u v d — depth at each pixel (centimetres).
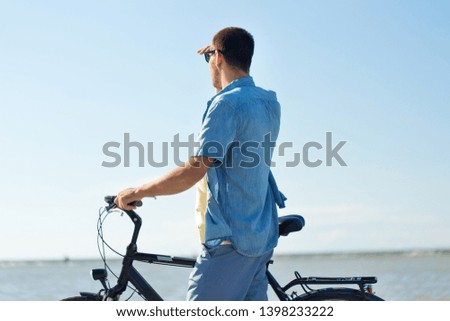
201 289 420
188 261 458
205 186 433
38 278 4631
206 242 417
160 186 413
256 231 417
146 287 462
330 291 449
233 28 439
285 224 457
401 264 6550
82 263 9538
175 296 1942
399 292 1969
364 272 4209
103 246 468
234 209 416
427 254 9038
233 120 410
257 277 434
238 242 413
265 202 435
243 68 437
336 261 9819
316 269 6662
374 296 452
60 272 6800
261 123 422
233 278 418
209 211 417
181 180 406
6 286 3073
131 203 444
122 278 463
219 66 440
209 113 409
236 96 415
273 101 440
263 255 430
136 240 464
